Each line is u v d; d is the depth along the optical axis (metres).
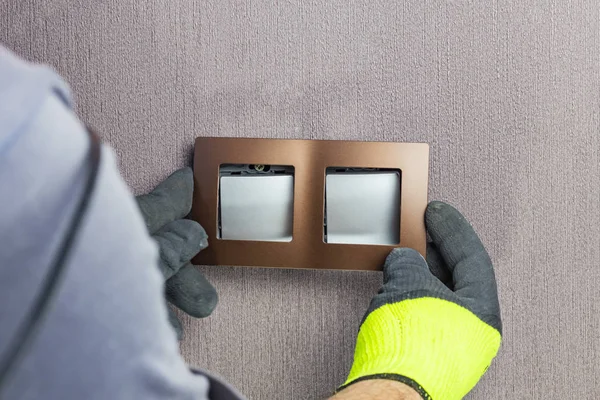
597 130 1.02
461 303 0.93
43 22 1.04
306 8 1.03
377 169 0.99
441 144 1.03
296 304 1.03
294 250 0.98
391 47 1.03
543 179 1.02
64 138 0.19
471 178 1.02
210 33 1.03
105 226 0.20
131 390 0.22
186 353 1.04
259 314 1.03
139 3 1.03
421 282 0.93
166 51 1.04
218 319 1.03
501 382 1.02
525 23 1.02
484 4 1.02
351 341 1.02
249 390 1.03
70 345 0.19
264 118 1.03
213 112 1.04
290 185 0.99
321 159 0.98
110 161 0.21
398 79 1.03
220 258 0.99
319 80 1.03
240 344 1.03
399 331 0.88
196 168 0.99
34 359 0.19
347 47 1.03
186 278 0.95
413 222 0.98
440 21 1.02
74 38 1.04
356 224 0.98
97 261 0.20
